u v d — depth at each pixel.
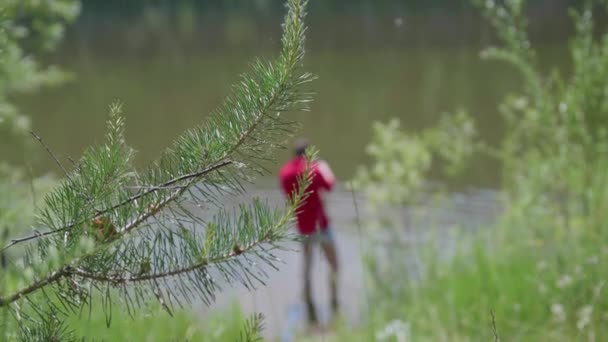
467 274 7.12
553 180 7.17
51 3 6.48
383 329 6.70
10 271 1.75
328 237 9.33
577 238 6.29
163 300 1.84
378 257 8.97
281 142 1.99
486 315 6.03
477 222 10.80
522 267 6.59
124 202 1.88
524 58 6.62
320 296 8.83
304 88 1.98
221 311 6.72
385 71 27.88
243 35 40.25
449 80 25.14
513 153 8.93
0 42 2.77
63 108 26.25
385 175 9.30
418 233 9.17
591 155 6.16
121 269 1.85
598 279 5.51
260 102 1.97
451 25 34.81
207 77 31.12
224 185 1.95
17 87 6.58
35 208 2.00
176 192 1.94
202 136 1.99
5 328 1.84
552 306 5.63
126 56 38.12
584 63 6.11
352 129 20.08
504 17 6.62
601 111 6.02
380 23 37.34
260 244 1.87
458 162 9.98
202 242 1.89
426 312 6.88
